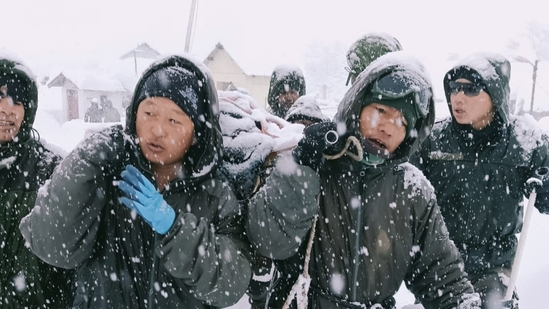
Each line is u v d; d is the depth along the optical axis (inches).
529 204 99.2
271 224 67.6
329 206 77.0
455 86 112.2
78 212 62.2
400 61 73.9
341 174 77.4
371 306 78.9
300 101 128.3
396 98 71.7
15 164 82.8
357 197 76.5
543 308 142.6
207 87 66.4
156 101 63.9
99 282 67.4
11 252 80.3
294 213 67.5
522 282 165.6
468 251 115.9
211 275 62.2
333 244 76.9
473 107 110.1
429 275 81.5
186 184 67.8
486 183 113.6
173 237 60.2
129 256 66.9
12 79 81.5
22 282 80.8
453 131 116.8
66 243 62.9
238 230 70.2
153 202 59.1
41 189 65.0
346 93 77.5
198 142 68.3
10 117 81.0
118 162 66.6
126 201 59.9
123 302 67.2
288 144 75.8
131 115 66.4
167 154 65.5
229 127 75.1
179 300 67.0
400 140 74.9
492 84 109.1
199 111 65.9
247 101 84.4
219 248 63.9
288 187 67.0
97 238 67.8
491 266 115.0
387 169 77.6
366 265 77.0
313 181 68.2
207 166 68.3
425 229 80.4
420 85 72.8
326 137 67.9
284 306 74.2
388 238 77.3
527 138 113.5
